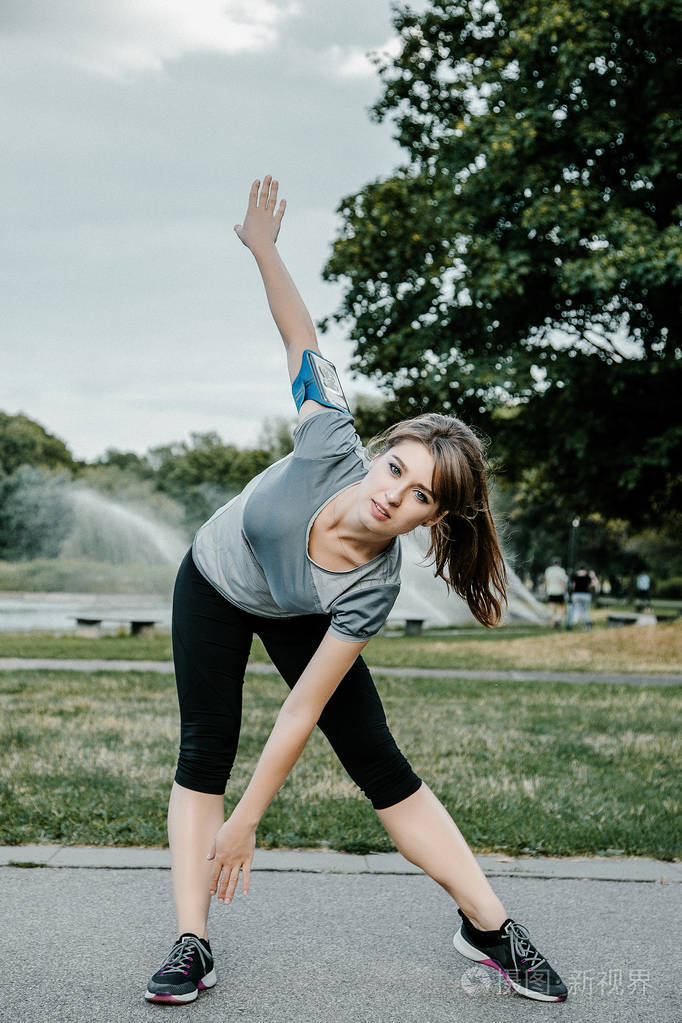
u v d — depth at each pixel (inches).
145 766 197.5
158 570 1958.7
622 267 575.8
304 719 94.2
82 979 103.8
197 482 3065.9
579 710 304.5
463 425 95.6
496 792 185.2
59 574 1919.3
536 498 921.5
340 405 103.1
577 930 122.1
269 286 109.5
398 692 345.4
